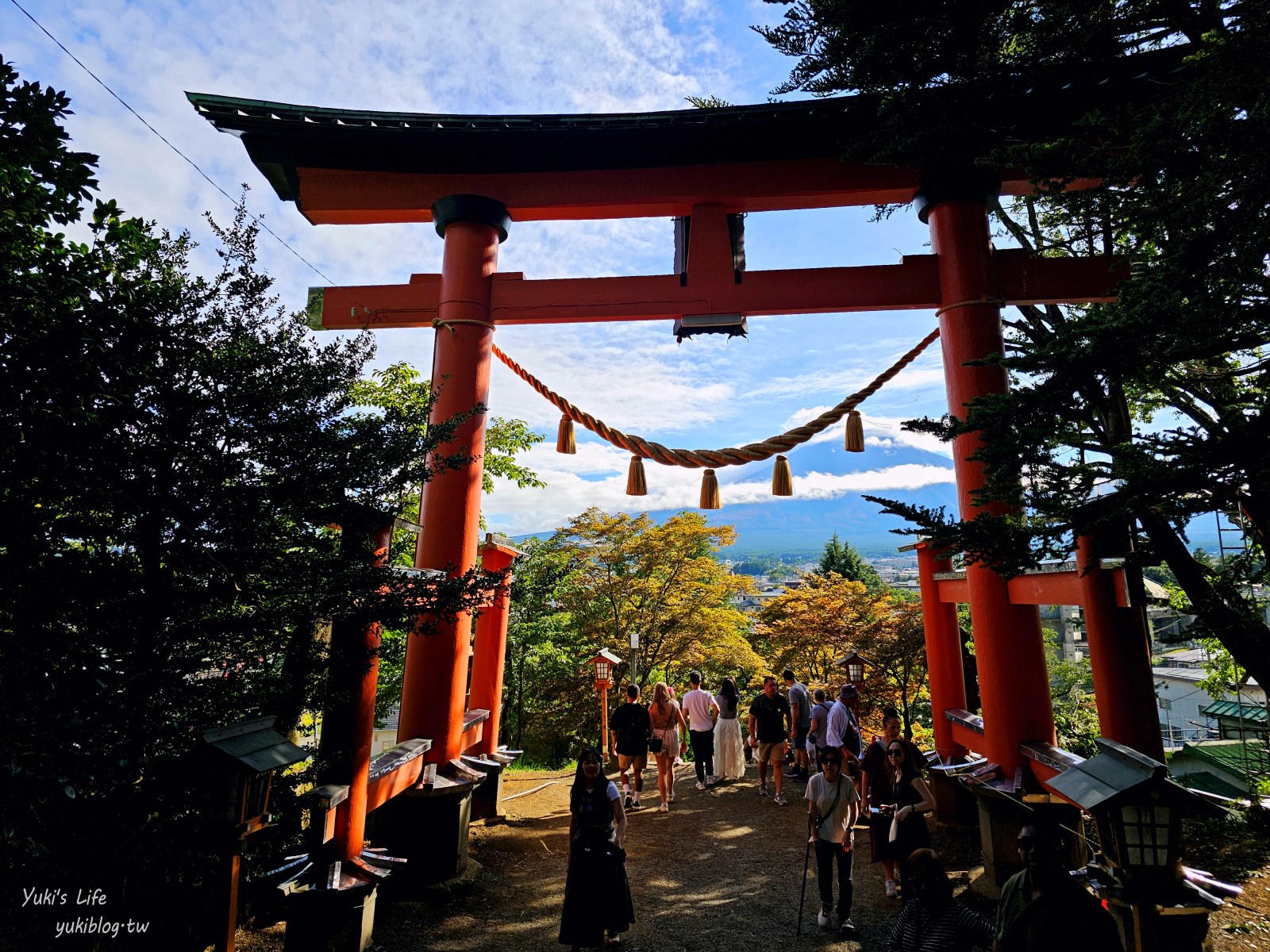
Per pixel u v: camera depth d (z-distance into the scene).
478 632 8.39
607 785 4.96
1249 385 4.13
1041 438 3.19
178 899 3.67
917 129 4.07
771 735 8.92
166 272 3.71
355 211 7.51
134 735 3.18
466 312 7.21
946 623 8.18
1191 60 2.94
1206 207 2.82
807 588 21.31
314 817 4.34
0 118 2.72
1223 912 5.08
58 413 3.01
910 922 3.58
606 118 6.95
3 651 2.66
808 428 7.78
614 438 7.80
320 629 4.19
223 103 6.62
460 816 6.19
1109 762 3.69
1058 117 4.02
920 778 5.52
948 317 6.93
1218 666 10.05
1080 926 3.04
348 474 3.94
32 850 2.47
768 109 6.87
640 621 19.06
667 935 5.25
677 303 7.41
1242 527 3.48
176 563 3.49
